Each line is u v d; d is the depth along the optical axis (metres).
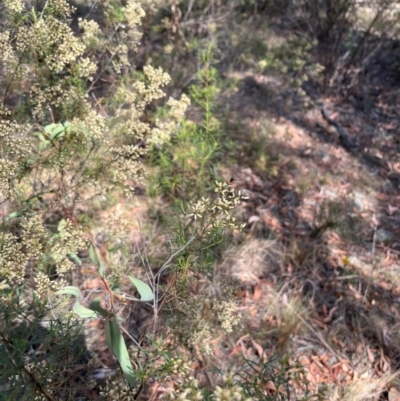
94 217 2.84
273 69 5.17
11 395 1.31
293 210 3.47
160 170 3.16
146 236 2.84
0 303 1.48
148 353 1.48
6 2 1.85
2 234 1.71
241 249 2.98
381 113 4.96
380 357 2.55
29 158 2.02
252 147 3.96
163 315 2.21
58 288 1.63
